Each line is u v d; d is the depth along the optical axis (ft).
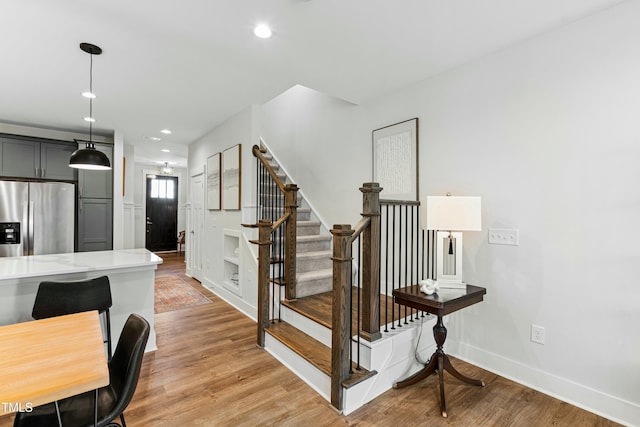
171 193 30.53
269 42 7.72
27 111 13.07
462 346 8.63
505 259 7.81
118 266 8.46
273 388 7.32
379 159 10.90
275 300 10.62
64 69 9.28
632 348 6.09
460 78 8.71
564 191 6.90
